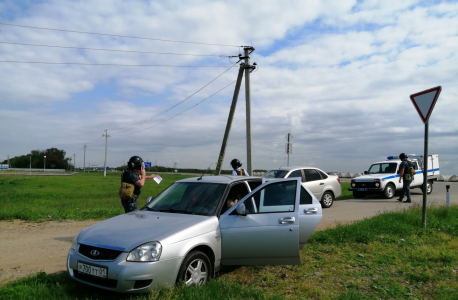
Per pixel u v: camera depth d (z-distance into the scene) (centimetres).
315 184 1413
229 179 594
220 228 508
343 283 512
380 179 1717
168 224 482
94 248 447
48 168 18388
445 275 541
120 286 414
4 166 14125
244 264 517
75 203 1712
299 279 530
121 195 708
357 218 1134
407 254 652
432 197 1830
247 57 1861
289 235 514
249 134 1823
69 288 463
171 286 429
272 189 553
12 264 639
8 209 1371
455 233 800
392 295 463
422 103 856
